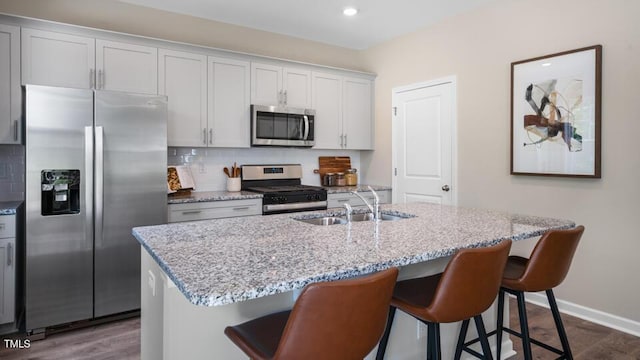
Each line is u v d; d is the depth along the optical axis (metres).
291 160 4.45
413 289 1.68
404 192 4.32
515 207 3.29
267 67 3.88
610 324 2.75
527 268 1.75
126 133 2.83
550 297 1.95
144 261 1.75
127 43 3.14
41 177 2.55
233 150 4.05
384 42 4.50
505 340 2.29
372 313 1.12
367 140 4.64
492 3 3.41
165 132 3.00
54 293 2.61
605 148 2.75
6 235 2.54
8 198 3.02
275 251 1.43
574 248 1.82
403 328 1.85
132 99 2.86
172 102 3.36
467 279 1.41
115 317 2.88
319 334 1.06
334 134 4.36
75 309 2.68
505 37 3.32
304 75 4.12
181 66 3.39
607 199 2.75
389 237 1.69
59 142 2.60
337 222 2.43
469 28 3.60
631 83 2.62
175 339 1.35
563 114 2.94
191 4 3.47
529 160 3.16
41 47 2.81
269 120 3.83
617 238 2.72
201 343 1.40
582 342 2.52
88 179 2.70
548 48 3.04
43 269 2.58
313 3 3.46
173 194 3.51
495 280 1.49
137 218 2.89
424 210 2.58
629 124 2.63
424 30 4.03
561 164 2.96
